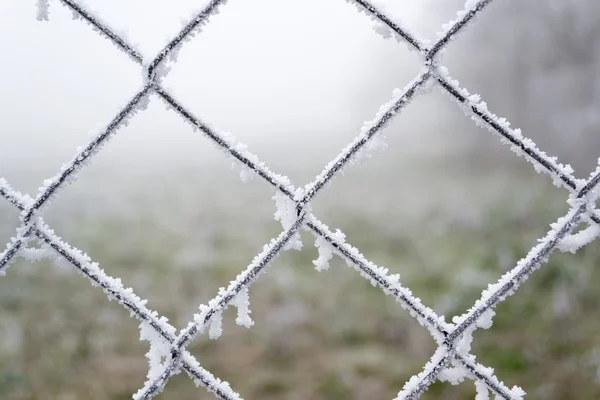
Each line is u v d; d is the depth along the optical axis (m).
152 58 0.25
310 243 1.20
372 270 0.26
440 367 0.26
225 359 0.77
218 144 0.26
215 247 1.24
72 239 1.25
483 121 0.26
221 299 0.26
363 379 0.72
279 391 0.70
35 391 0.67
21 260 1.07
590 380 0.64
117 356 0.75
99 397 0.67
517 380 0.67
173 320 0.87
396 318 0.86
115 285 0.26
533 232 1.18
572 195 0.26
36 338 0.78
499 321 0.81
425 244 1.20
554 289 0.87
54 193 0.26
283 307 0.91
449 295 0.91
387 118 0.26
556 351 0.72
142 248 1.21
